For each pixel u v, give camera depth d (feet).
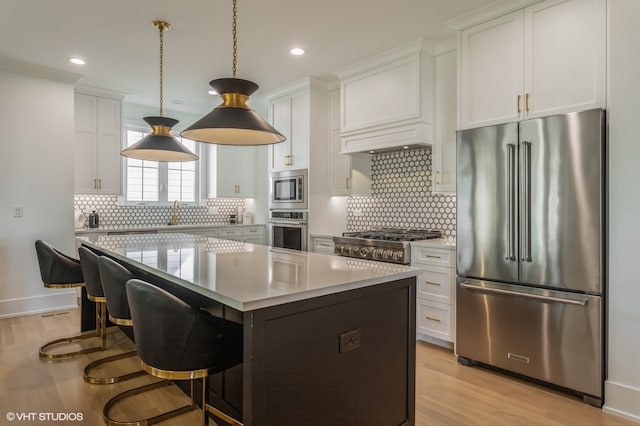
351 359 5.42
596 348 7.40
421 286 10.69
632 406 7.00
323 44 11.06
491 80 9.15
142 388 7.82
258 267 6.30
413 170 12.92
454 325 9.98
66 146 13.50
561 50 8.09
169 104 17.21
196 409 7.14
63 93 13.41
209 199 19.27
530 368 8.29
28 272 12.90
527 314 8.30
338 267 6.35
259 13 9.26
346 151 13.15
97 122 14.96
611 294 7.25
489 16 9.14
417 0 8.77
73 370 8.77
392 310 6.03
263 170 18.93
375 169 14.10
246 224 18.58
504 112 8.92
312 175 14.12
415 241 10.87
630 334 7.04
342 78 13.21
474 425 6.82
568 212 7.68
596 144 7.32
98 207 16.21
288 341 4.68
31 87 12.80
